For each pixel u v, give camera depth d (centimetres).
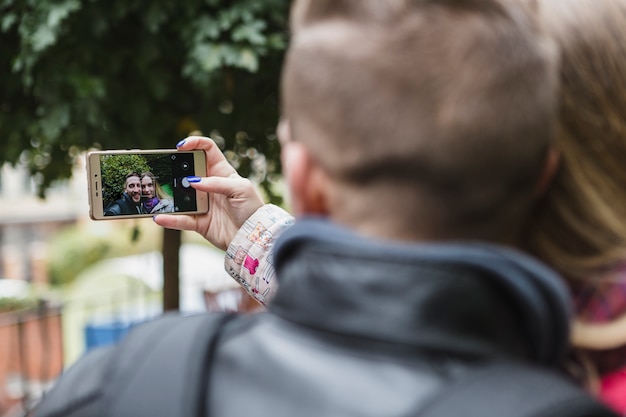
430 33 72
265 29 352
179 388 74
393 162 72
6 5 333
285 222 161
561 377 70
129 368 77
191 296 707
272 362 74
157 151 177
